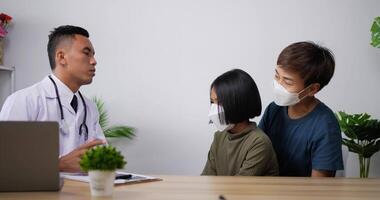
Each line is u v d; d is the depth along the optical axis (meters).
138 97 3.47
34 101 2.00
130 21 3.47
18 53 3.49
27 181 1.17
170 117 3.46
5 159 1.16
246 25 3.43
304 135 1.92
